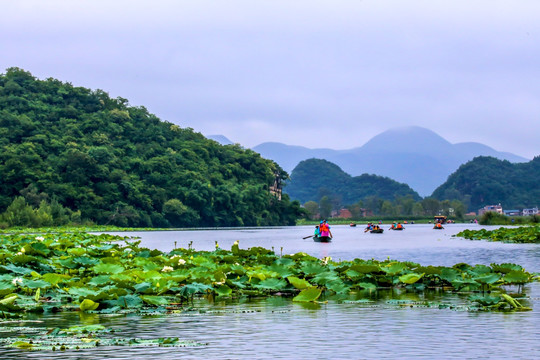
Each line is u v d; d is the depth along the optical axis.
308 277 19.66
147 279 17.59
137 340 11.80
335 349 11.42
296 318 14.54
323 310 15.70
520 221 120.56
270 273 18.77
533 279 21.67
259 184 187.50
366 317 14.62
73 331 12.79
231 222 172.38
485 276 18.47
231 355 10.98
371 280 19.69
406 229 126.12
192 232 113.50
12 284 16.25
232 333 12.80
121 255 25.78
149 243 62.06
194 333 12.82
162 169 170.88
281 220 190.00
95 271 18.31
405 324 13.73
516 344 11.73
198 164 185.62
